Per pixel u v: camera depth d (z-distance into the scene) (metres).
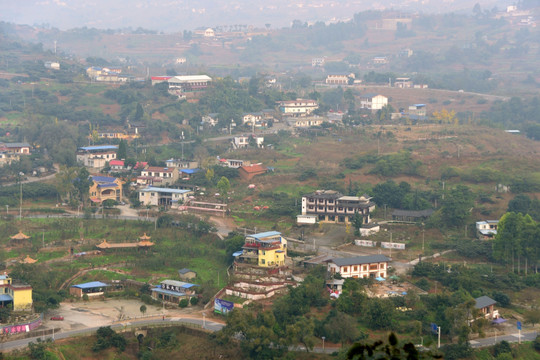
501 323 115.44
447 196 167.62
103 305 125.06
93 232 162.88
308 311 114.44
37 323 111.25
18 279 125.44
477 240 151.12
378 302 111.38
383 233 157.50
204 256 149.50
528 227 140.12
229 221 171.75
